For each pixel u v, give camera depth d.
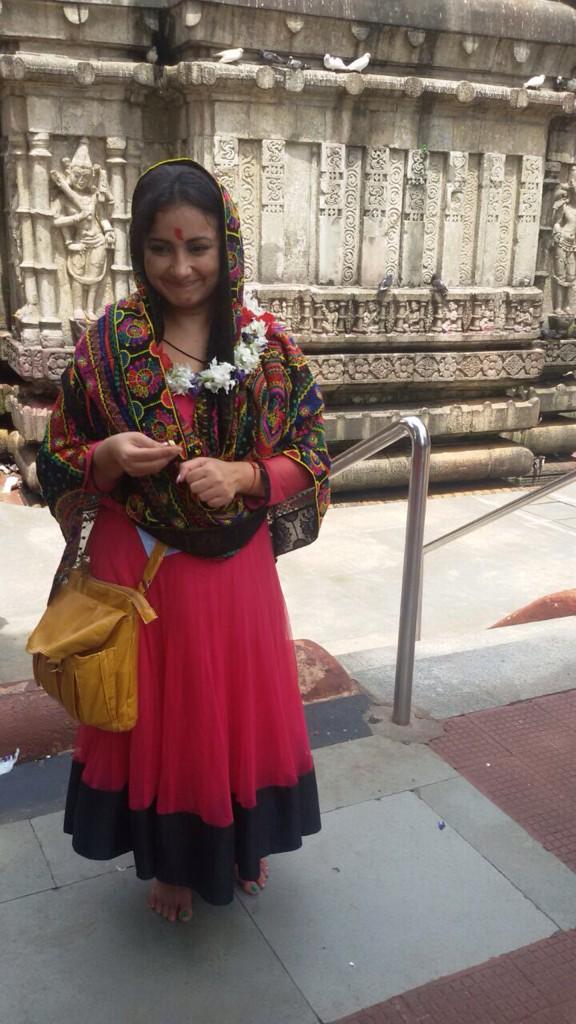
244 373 1.63
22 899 1.95
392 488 9.11
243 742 1.75
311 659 2.97
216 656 1.69
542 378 10.09
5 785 2.35
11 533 7.17
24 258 7.61
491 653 3.22
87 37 7.11
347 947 1.85
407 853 2.14
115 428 1.63
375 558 7.06
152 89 7.39
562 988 1.76
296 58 7.45
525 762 2.53
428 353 8.63
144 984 1.74
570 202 9.36
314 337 8.12
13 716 2.63
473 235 8.62
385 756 2.53
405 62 7.79
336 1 7.24
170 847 1.77
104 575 1.70
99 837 1.80
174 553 1.67
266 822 1.84
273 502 1.70
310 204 7.93
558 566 7.00
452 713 2.78
